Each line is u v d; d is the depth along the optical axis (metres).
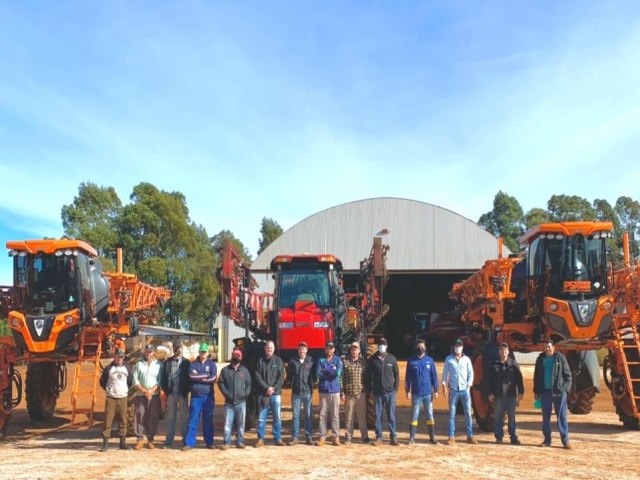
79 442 11.00
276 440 10.39
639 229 71.75
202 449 10.08
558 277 11.80
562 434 10.04
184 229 57.56
